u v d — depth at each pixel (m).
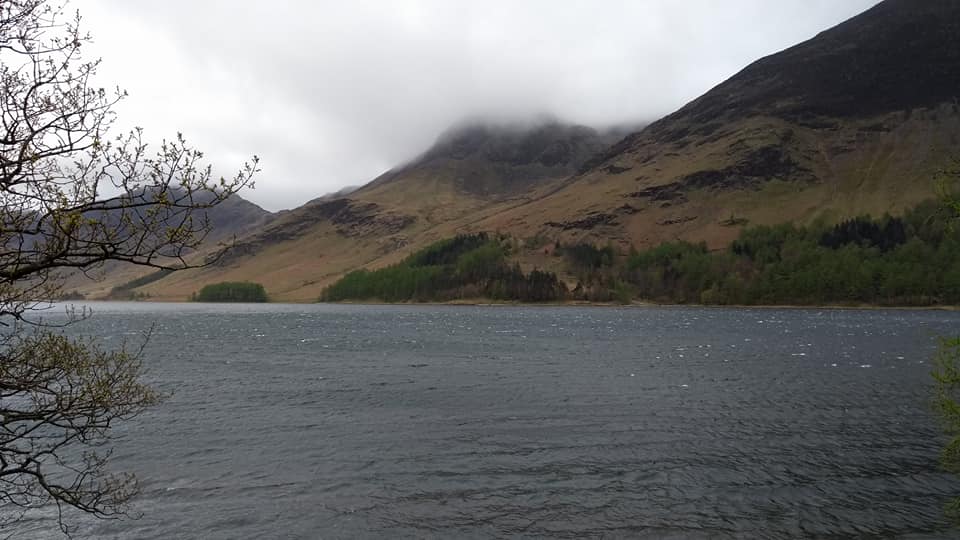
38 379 9.76
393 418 37.06
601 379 52.41
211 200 7.80
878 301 197.38
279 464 28.03
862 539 20.14
